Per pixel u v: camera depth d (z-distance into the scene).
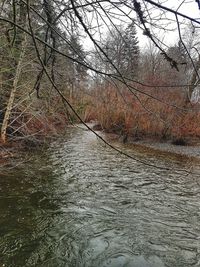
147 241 8.16
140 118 23.36
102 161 16.27
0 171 12.70
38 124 17.77
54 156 16.33
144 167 15.72
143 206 10.52
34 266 6.85
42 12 2.47
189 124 23.06
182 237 8.52
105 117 22.70
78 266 6.93
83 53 2.41
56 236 8.09
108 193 11.50
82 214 9.50
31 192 10.88
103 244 7.88
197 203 11.12
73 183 12.28
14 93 15.06
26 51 13.79
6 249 7.36
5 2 2.98
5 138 15.77
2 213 9.06
